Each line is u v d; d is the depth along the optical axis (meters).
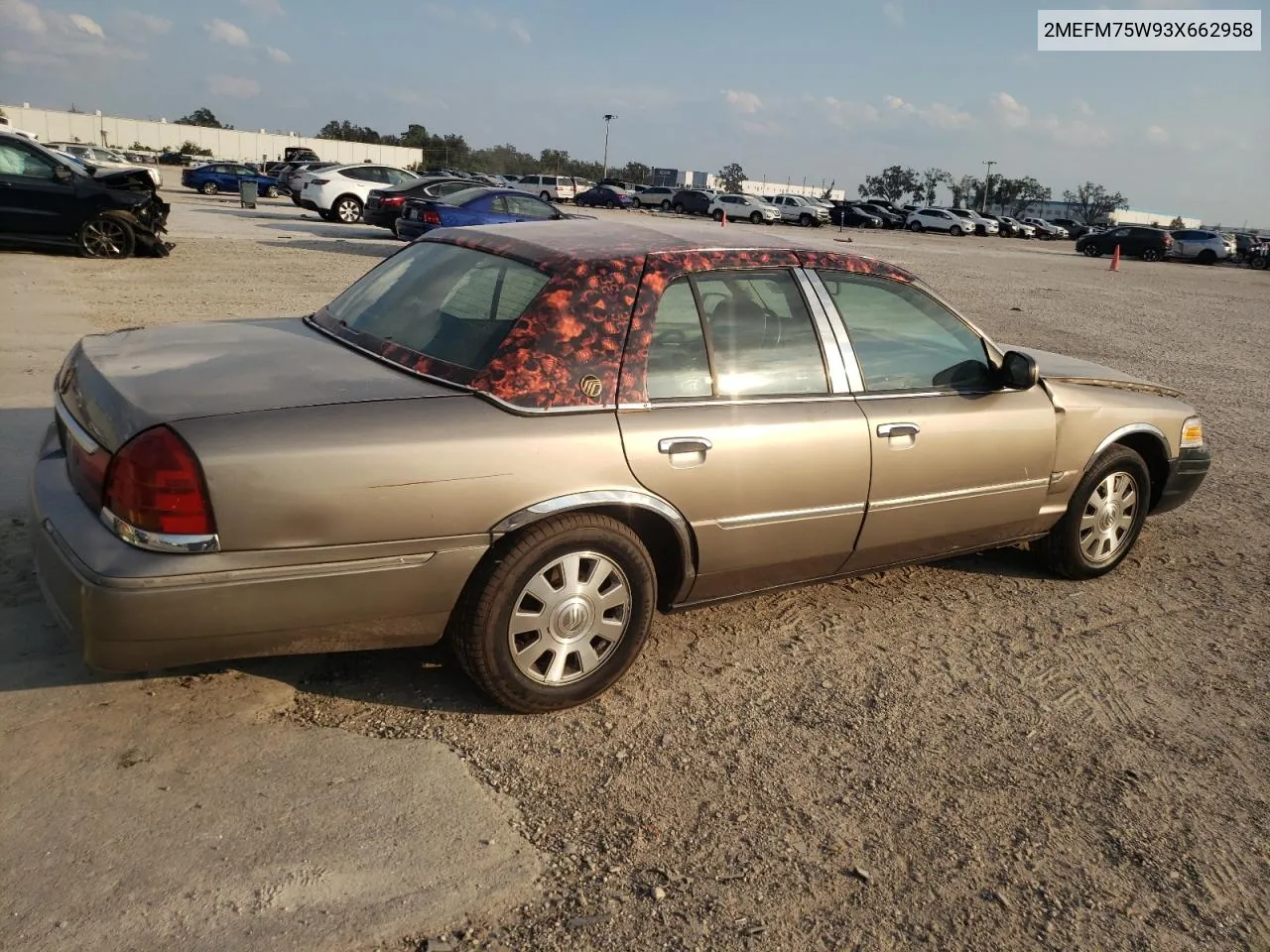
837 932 2.53
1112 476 4.96
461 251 3.81
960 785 3.22
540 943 2.40
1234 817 3.17
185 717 3.15
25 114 79.19
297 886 2.49
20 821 2.62
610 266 3.41
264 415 2.84
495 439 3.05
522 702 3.31
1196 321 17.73
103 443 2.82
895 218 61.44
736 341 3.64
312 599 2.89
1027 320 15.76
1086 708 3.79
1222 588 5.14
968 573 5.09
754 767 3.21
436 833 2.74
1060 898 2.73
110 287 11.82
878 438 3.91
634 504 3.31
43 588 2.94
